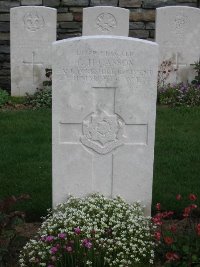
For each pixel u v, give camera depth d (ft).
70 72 12.94
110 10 29.86
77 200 13.57
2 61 32.94
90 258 11.68
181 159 18.88
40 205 15.30
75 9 32.65
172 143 20.71
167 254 11.35
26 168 18.01
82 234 12.07
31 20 28.91
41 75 29.84
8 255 12.56
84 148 13.60
